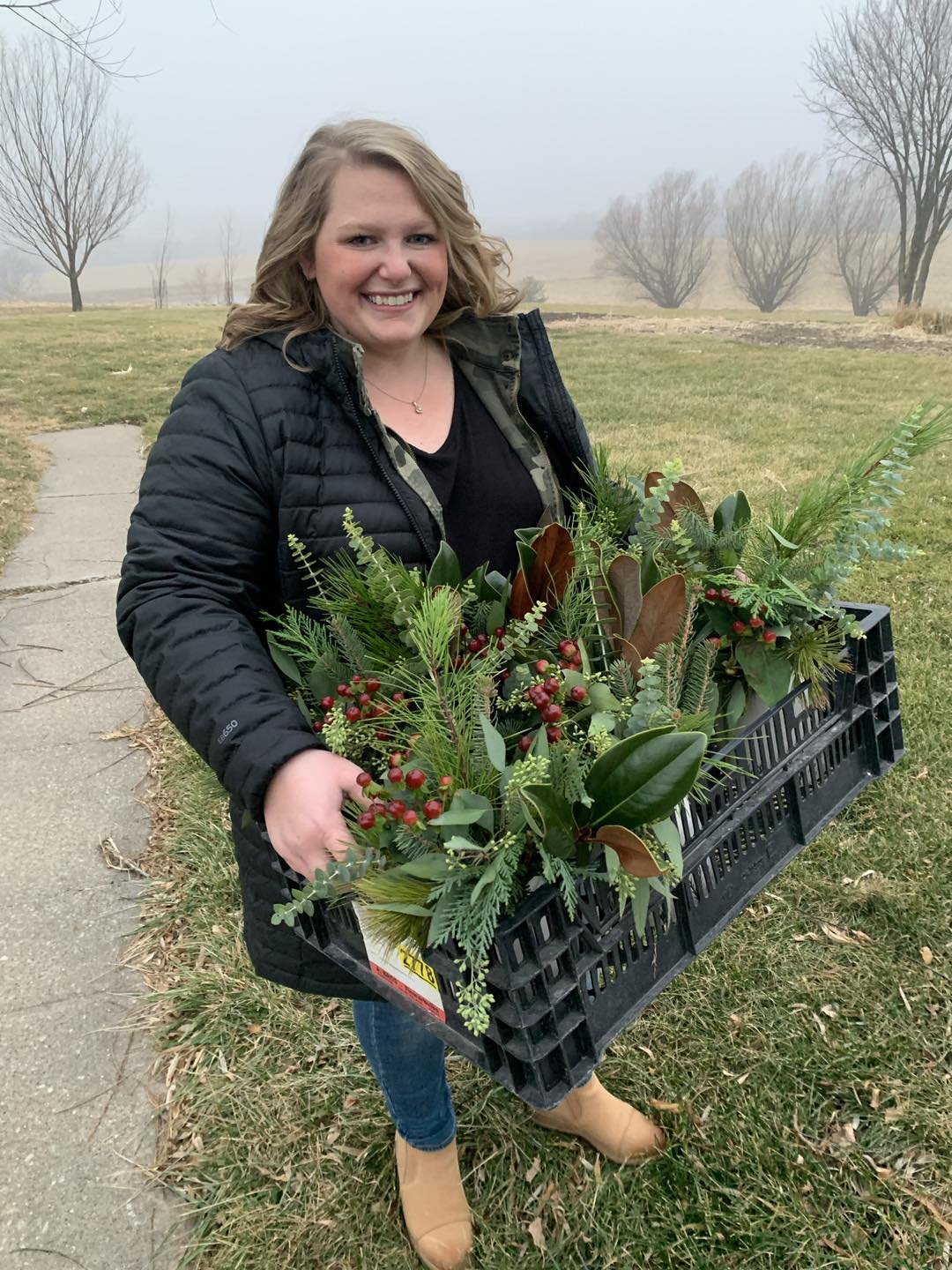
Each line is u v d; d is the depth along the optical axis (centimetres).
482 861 104
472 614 141
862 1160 187
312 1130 198
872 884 257
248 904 152
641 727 117
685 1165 188
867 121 2916
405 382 154
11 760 342
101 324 2034
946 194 2927
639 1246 174
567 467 173
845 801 161
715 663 143
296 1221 180
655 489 142
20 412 1004
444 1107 171
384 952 123
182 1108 204
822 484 148
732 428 866
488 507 158
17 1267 174
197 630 121
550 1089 113
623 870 106
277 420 134
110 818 308
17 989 239
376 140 133
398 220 136
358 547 126
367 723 121
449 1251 171
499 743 109
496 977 105
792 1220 177
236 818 146
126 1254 176
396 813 103
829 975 230
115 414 991
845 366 1262
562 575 137
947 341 1548
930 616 413
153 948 251
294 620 135
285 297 143
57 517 639
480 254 151
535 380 162
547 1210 182
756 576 142
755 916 249
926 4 2642
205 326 1962
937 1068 205
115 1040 222
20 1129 201
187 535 128
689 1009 223
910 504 577
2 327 1927
